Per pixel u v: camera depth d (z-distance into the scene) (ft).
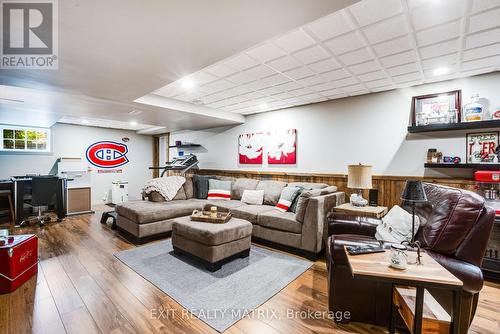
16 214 14.67
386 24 6.25
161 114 14.96
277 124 16.07
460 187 9.75
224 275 8.32
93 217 16.92
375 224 7.84
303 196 10.27
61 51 6.50
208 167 20.83
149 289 7.34
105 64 7.34
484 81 9.50
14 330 5.49
